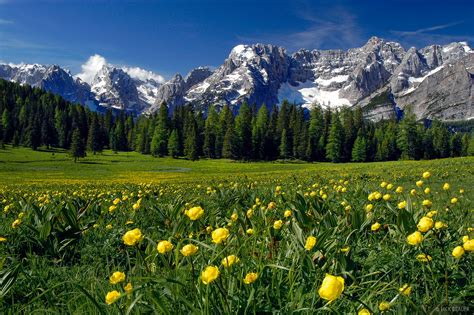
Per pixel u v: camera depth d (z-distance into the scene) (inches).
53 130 4992.6
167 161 3868.1
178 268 107.8
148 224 255.0
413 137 4224.9
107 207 305.3
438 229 141.0
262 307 100.4
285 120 4618.6
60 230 207.3
